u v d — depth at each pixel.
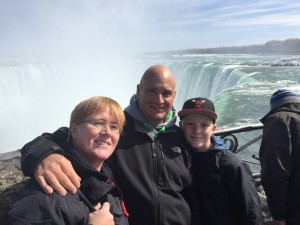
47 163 1.54
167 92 2.16
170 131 2.23
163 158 2.13
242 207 2.19
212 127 2.29
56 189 1.45
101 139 1.76
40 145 1.67
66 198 1.48
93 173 1.69
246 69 25.09
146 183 2.04
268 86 18.11
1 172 2.49
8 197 2.19
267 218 2.95
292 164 2.27
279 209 2.29
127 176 2.02
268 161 2.28
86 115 1.76
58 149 1.63
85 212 1.55
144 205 2.02
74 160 1.66
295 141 2.27
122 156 2.07
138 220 2.03
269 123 2.39
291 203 2.29
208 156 2.27
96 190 1.67
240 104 13.68
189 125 2.27
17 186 2.30
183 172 2.19
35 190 1.45
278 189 2.25
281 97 2.50
